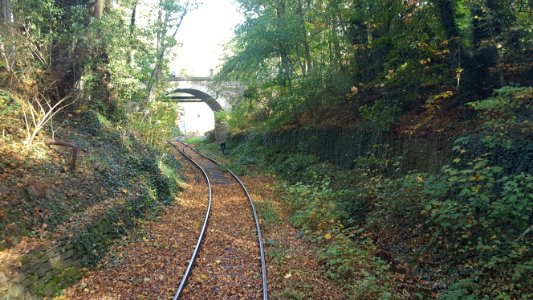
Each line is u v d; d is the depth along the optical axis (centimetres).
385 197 977
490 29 997
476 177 732
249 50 1977
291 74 2109
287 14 1906
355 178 1273
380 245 884
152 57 1717
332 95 1764
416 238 828
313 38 1942
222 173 2228
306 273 738
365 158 1212
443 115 1073
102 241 829
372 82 1394
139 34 1648
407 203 895
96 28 1331
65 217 789
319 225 1014
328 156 1661
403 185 934
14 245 630
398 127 1204
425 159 1034
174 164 2075
